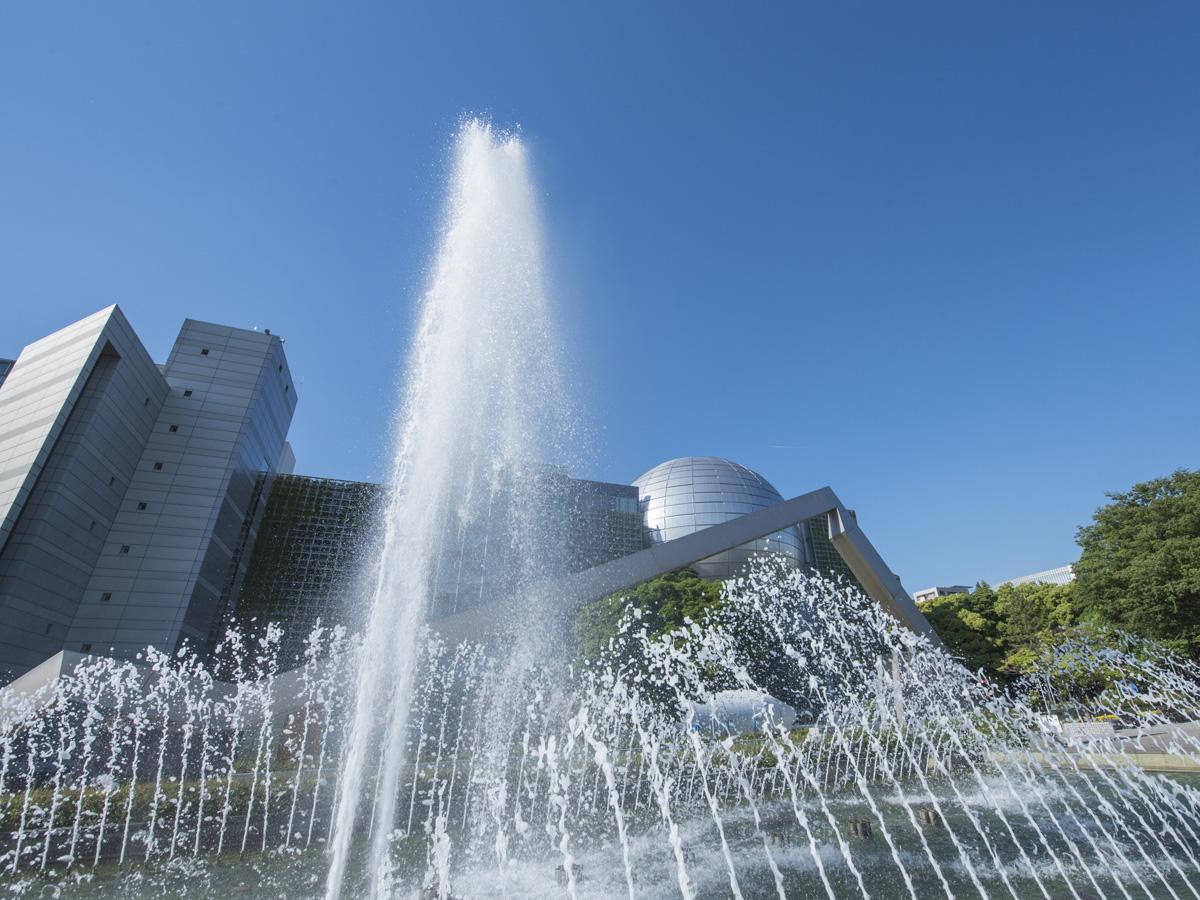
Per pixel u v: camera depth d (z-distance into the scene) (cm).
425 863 828
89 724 1445
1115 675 2295
